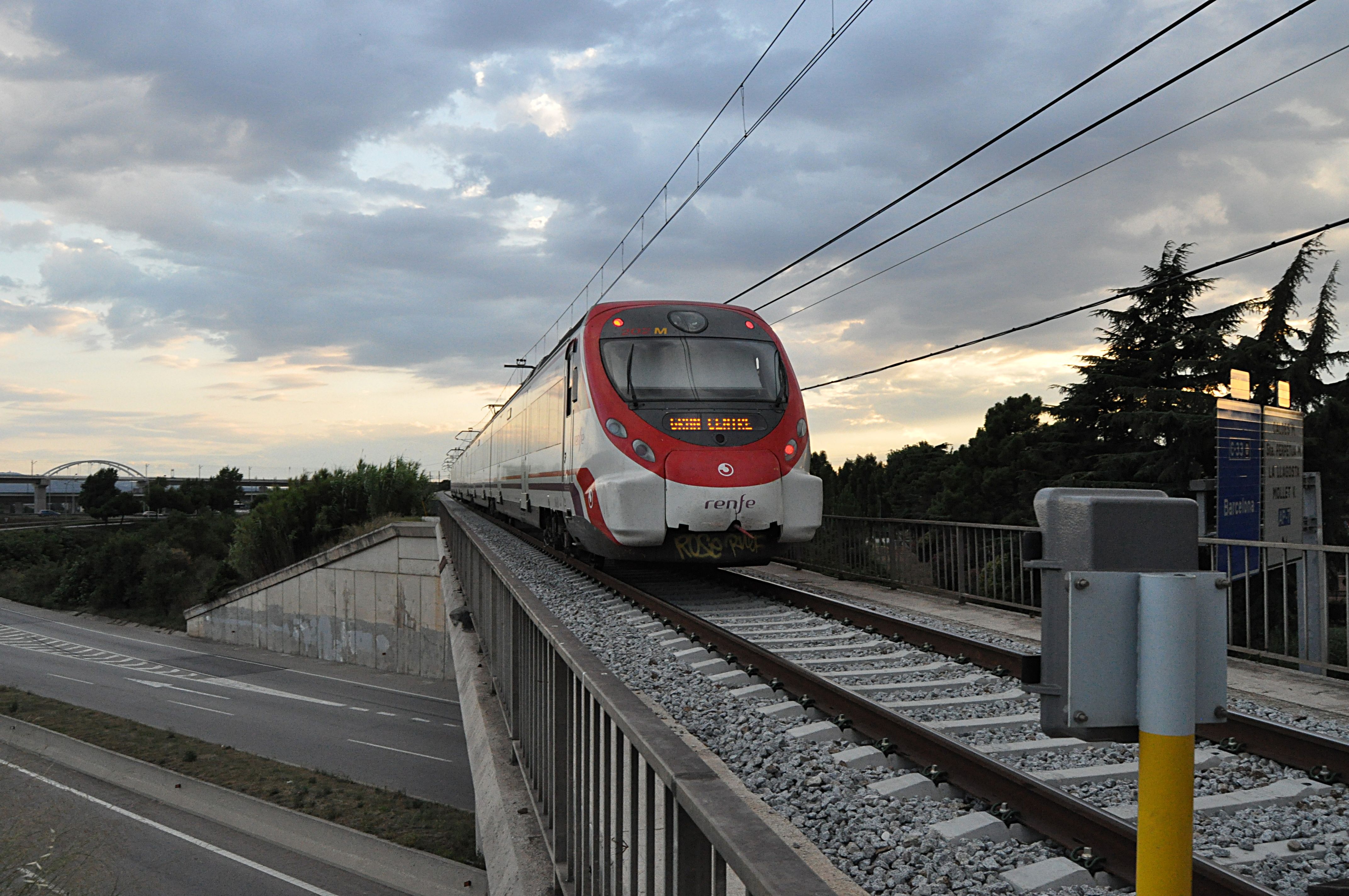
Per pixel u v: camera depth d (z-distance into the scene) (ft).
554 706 12.57
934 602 41.42
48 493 602.03
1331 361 71.87
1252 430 35.70
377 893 69.62
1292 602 49.57
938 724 19.72
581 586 44.62
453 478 166.61
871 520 49.24
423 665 133.28
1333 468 67.31
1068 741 18.12
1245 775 16.25
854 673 25.02
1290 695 22.81
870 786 15.80
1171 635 5.09
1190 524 5.46
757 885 4.44
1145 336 77.05
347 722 114.93
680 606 39.34
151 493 440.45
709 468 36.76
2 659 165.68
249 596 167.12
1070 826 13.12
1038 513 5.68
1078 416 78.69
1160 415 68.59
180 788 94.12
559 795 12.41
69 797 91.66
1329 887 10.61
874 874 12.30
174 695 134.41
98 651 173.47
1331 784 15.48
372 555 139.85
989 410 109.19
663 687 24.18
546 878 12.90
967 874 12.25
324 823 83.25
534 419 56.49
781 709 20.90
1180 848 5.07
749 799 15.49
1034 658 5.65
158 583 211.20
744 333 41.19
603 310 41.73
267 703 126.41
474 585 34.04
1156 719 5.10
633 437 37.50
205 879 73.00
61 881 70.33
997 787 14.75
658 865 10.64
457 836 79.30
